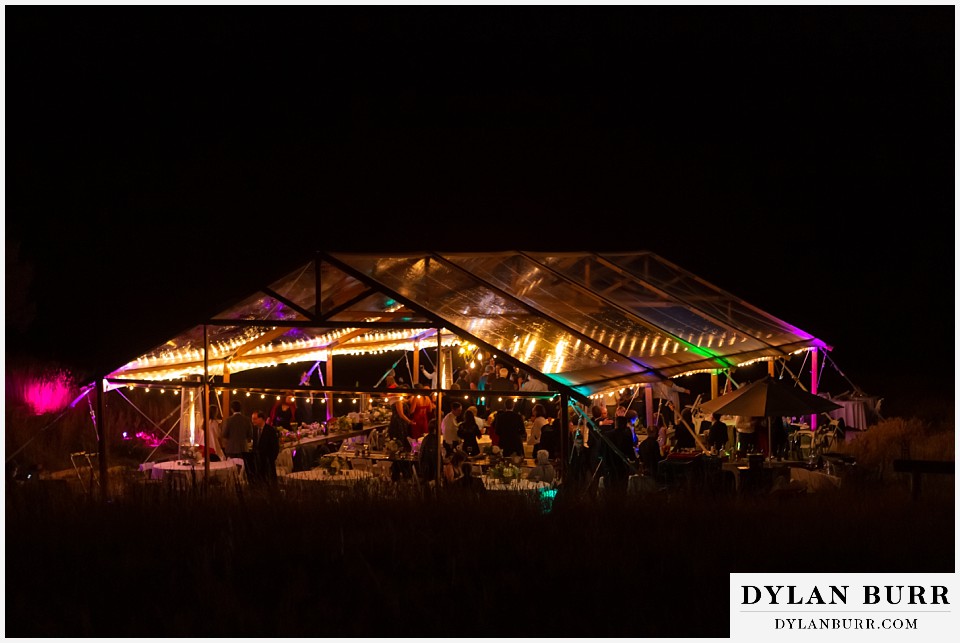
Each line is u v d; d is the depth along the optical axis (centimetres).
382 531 989
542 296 1903
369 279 1612
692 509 1113
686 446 1792
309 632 763
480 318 1703
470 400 1967
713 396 2066
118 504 1099
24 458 1811
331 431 1908
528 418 2014
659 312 2031
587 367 1753
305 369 4112
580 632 774
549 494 1368
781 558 931
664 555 922
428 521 1030
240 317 1623
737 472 1580
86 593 836
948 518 1076
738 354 2047
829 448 2100
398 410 1762
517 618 800
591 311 1900
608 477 1534
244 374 3950
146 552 924
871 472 1505
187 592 838
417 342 2361
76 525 1004
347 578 869
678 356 1881
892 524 1038
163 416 2391
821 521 1042
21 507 1077
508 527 1009
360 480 1275
